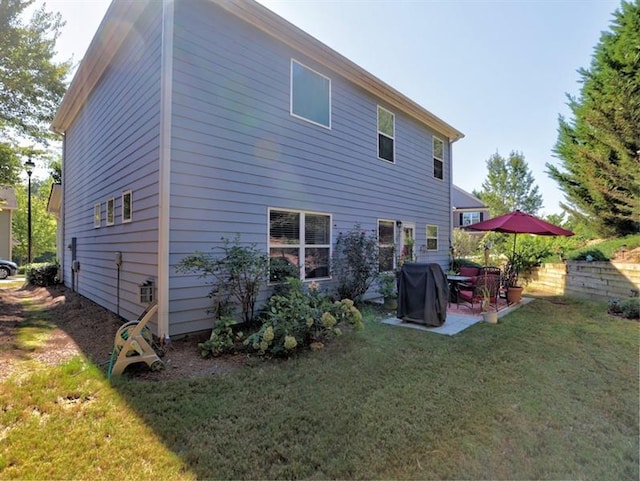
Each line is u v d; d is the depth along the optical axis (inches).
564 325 220.5
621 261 320.2
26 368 143.4
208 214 197.6
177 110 184.4
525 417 106.4
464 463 85.0
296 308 171.9
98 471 82.0
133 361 138.3
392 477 80.3
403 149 367.9
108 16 211.6
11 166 435.5
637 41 350.6
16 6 343.9
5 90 377.1
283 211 241.9
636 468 84.4
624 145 366.0
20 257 844.0
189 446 91.4
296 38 241.1
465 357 159.0
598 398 119.6
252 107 222.4
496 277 277.3
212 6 203.0
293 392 122.3
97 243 292.2
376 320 237.1
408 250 360.2
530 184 1089.4
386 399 117.3
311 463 84.9
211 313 198.4
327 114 277.9
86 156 329.7
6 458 85.3
